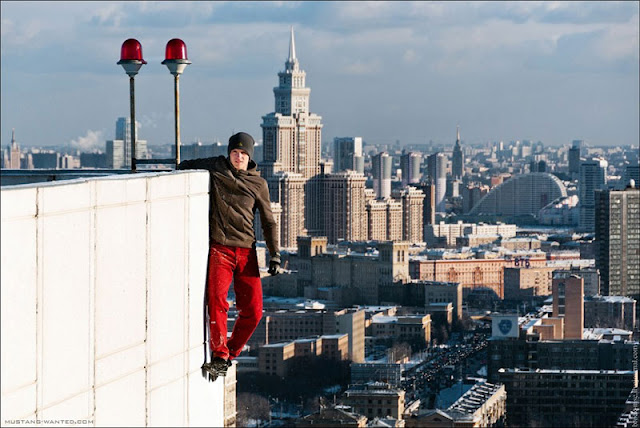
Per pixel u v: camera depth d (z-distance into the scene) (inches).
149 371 1021.2
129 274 986.1
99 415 943.7
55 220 884.6
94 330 935.7
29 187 856.3
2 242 829.2
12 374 840.9
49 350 879.7
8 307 835.4
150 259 1021.2
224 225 1136.8
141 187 1005.8
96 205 936.9
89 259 928.3
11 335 838.5
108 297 955.3
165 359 1047.6
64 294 896.3
